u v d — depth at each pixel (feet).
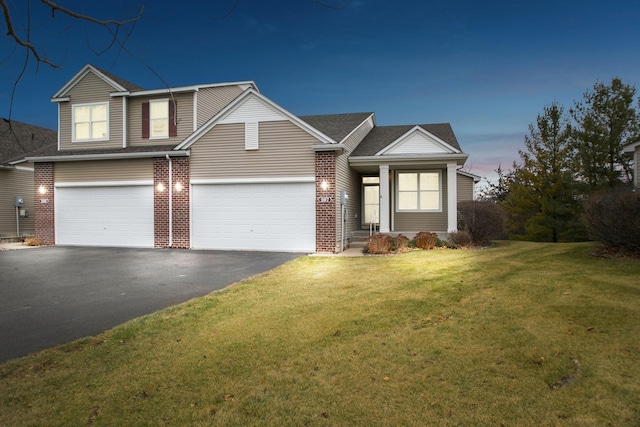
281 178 43.73
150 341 15.17
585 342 13.78
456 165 45.68
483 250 38.73
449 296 20.59
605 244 30.89
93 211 49.37
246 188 44.96
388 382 11.64
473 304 18.92
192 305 20.08
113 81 51.57
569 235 58.39
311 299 21.07
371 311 18.52
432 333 15.40
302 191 43.39
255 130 44.39
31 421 9.93
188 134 51.03
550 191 59.98
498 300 19.33
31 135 69.00
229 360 13.38
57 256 40.04
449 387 11.23
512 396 10.64
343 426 9.58
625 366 11.97
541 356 12.89
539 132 62.54
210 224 45.91
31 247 48.06
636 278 22.03
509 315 17.01
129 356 13.80
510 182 75.97
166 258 38.52
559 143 61.16
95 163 49.29
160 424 9.80
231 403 10.70
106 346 14.70
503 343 14.07
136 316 18.81
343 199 45.16
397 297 20.88
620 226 28.43
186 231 46.37
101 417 10.10
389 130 59.47
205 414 10.20
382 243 40.45
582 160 62.75
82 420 9.97
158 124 51.98
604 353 12.87
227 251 43.91
